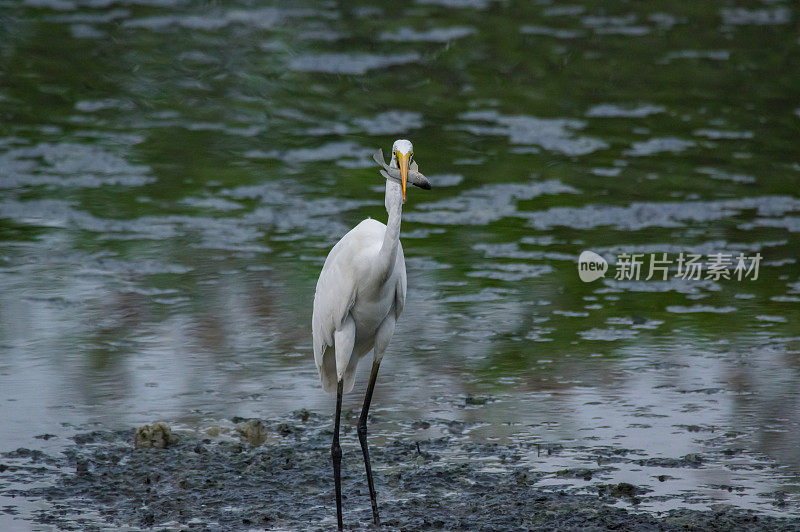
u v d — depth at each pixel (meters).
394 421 10.20
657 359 11.68
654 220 16.28
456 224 16.12
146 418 10.16
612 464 9.22
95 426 9.95
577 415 10.29
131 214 16.52
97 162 18.86
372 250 8.60
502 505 8.40
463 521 8.13
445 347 12.09
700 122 21.33
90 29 28.36
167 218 16.38
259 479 8.94
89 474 8.93
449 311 13.16
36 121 21.08
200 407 10.44
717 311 13.08
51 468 9.05
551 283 14.05
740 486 8.77
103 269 14.41
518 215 16.48
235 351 11.91
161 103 22.52
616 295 13.63
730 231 15.83
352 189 17.70
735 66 25.22
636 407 10.46
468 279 14.18
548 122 21.31
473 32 28.31
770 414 10.24
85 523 8.09
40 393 10.66
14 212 16.45
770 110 22.11
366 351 9.25
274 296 13.59
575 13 30.53
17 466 9.06
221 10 30.80
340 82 24.11
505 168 18.64
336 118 21.61
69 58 25.59
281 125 21.19
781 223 16.16
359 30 28.55
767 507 8.36
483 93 23.30
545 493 8.66
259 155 19.42
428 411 10.44
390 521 8.17
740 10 30.89
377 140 20.27
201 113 21.91
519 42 27.36
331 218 16.39
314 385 11.07
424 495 8.66
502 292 13.74
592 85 23.84
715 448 9.51
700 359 11.67
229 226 16.06
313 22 29.45
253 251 15.14
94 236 15.64
